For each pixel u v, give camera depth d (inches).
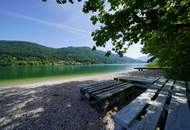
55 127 153.2
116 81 301.4
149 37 292.2
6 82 571.8
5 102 245.9
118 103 226.5
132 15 226.5
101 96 181.2
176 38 328.2
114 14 237.9
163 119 93.2
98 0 229.8
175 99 129.4
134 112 93.0
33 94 305.4
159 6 209.9
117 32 253.8
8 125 158.2
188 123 76.3
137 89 295.4
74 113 192.2
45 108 212.5
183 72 374.0
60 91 333.1
